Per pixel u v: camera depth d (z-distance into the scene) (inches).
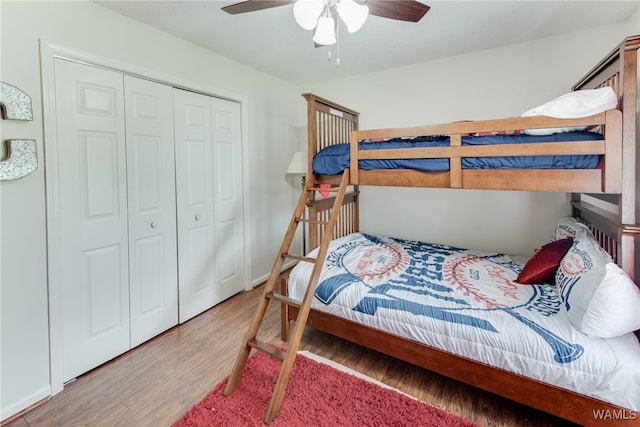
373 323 75.5
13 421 62.5
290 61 118.5
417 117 127.0
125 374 76.6
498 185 66.4
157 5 76.7
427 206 130.7
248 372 76.0
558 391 54.8
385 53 113.3
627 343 53.1
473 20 88.9
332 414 62.0
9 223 62.5
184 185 100.9
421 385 72.6
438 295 74.9
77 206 73.7
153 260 92.4
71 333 73.5
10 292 63.1
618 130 56.2
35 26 64.7
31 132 64.9
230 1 75.5
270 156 137.7
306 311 69.2
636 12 84.6
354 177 82.7
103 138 78.3
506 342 59.2
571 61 99.7
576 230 83.0
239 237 124.6
